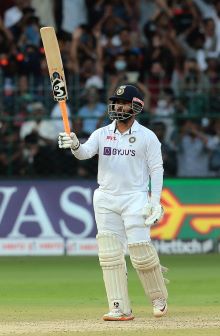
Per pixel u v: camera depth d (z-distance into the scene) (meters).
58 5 68.44
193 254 57.12
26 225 56.59
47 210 56.69
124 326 26.17
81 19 68.69
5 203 56.66
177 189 57.41
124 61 65.56
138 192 28.03
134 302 34.25
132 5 69.06
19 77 63.50
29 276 45.09
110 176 28.06
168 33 67.50
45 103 61.12
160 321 27.61
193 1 68.94
